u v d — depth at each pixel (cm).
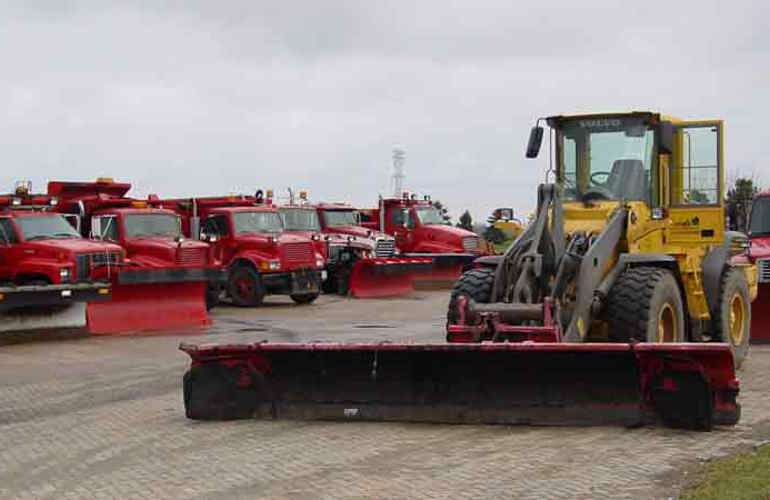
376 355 962
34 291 1705
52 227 1938
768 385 1174
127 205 2267
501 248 2017
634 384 912
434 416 965
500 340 993
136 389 1254
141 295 1953
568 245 1101
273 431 959
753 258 1585
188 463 845
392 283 2953
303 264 2602
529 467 797
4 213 1927
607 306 1080
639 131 1226
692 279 1241
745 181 1848
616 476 761
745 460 780
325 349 962
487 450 857
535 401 939
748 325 1377
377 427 959
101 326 1884
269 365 1005
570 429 925
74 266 1848
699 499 678
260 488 759
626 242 1137
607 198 1220
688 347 869
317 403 996
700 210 1280
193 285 2034
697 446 849
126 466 844
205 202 2694
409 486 752
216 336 1839
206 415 1023
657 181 1227
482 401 953
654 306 1063
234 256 2580
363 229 3125
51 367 1454
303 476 790
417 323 2095
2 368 1447
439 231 3256
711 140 1280
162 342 1745
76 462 864
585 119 1242
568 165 1248
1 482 803
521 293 1041
